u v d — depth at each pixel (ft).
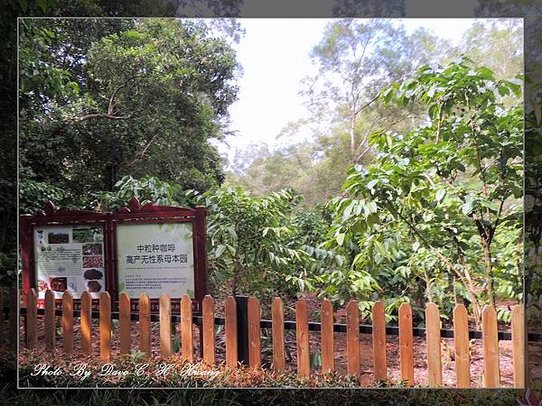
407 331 9.23
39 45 11.84
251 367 9.66
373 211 10.15
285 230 11.30
